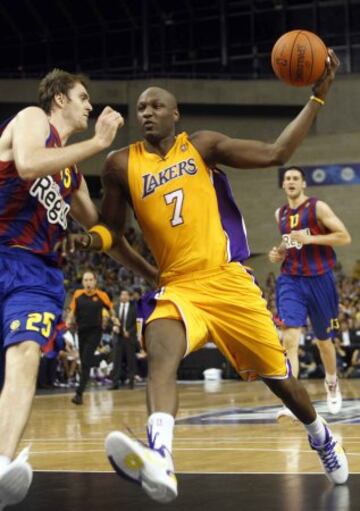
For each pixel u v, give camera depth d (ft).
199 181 15.23
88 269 93.76
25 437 26.71
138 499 14.46
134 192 15.31
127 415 35.55
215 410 36.37
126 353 58.13
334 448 15.67
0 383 13.96
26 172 13.05
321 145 104.83
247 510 13.15
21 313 13.34
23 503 14.20
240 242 15.44
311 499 14.06
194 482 16.22
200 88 108.06
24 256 13.78
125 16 121.19
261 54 116.47
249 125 109.60
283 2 115.65
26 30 126.52
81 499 14.57
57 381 63.82
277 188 106.01
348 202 102.99
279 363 15.25
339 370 68.03
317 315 30.99
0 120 106.32
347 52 114.11
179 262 15.08
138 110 15.40
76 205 15.53
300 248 30.58
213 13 118.11
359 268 98.58
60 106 14.73
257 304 15.03
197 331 14.48
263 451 21.20
